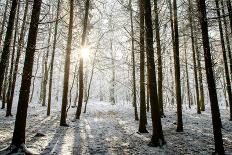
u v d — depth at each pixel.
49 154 9.38
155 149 10.70
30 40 9.49
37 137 12.13
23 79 9.44
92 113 24.50
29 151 9.16
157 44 15.54
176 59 15.07
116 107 30.66
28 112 22.56
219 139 9.53
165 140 12.34
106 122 18.56
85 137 12.89
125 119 20.36
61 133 13.70
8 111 19.27
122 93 59.84
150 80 11.52
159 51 15.54
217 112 9.59
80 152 10.02
